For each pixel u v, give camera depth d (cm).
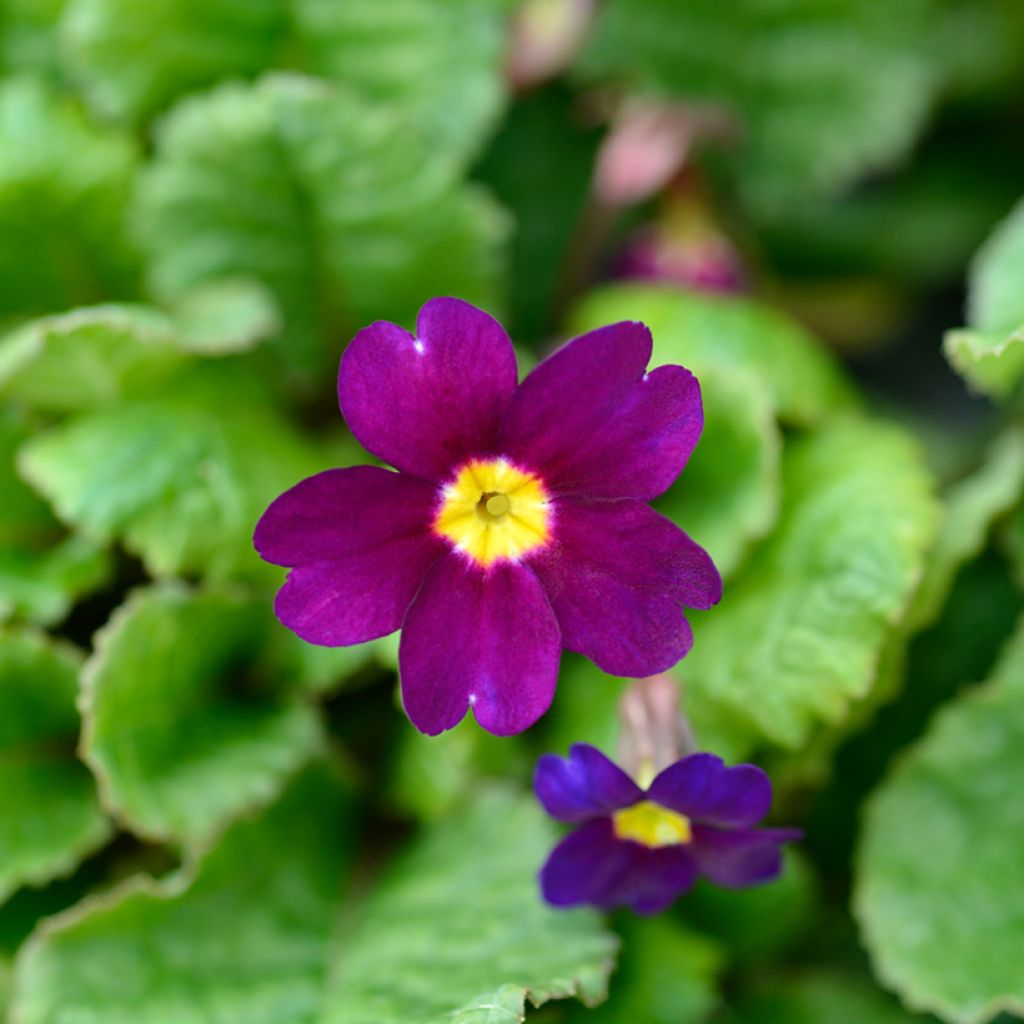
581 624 24
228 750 28
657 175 30
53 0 30
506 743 28
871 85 32
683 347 29
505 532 25
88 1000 26
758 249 34
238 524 28
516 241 32
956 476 32
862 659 27
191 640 27
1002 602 29
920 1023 28
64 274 29
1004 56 34
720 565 27
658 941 27
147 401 28
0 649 27
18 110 29
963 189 35
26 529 28
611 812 25
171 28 30
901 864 28
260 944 27
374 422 24
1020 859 28
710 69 32
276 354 30
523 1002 25
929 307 36
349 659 28
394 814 29
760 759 27
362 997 26
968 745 28
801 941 29
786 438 29
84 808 28
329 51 30
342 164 29
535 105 32
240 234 29
